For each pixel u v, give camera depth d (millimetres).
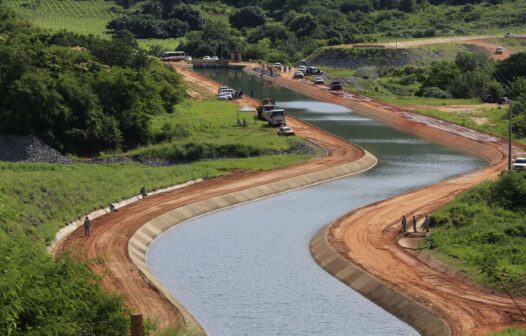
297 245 149000
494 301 115625
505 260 128000
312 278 131250
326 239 147000
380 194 186250
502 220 147625
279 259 140625
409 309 115062
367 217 160875
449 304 115000
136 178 187750
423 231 150250
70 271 75438
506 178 160625
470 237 139000
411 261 134375
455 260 131125
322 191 190375
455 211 154125
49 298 69375
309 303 120562
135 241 146625
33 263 71000
